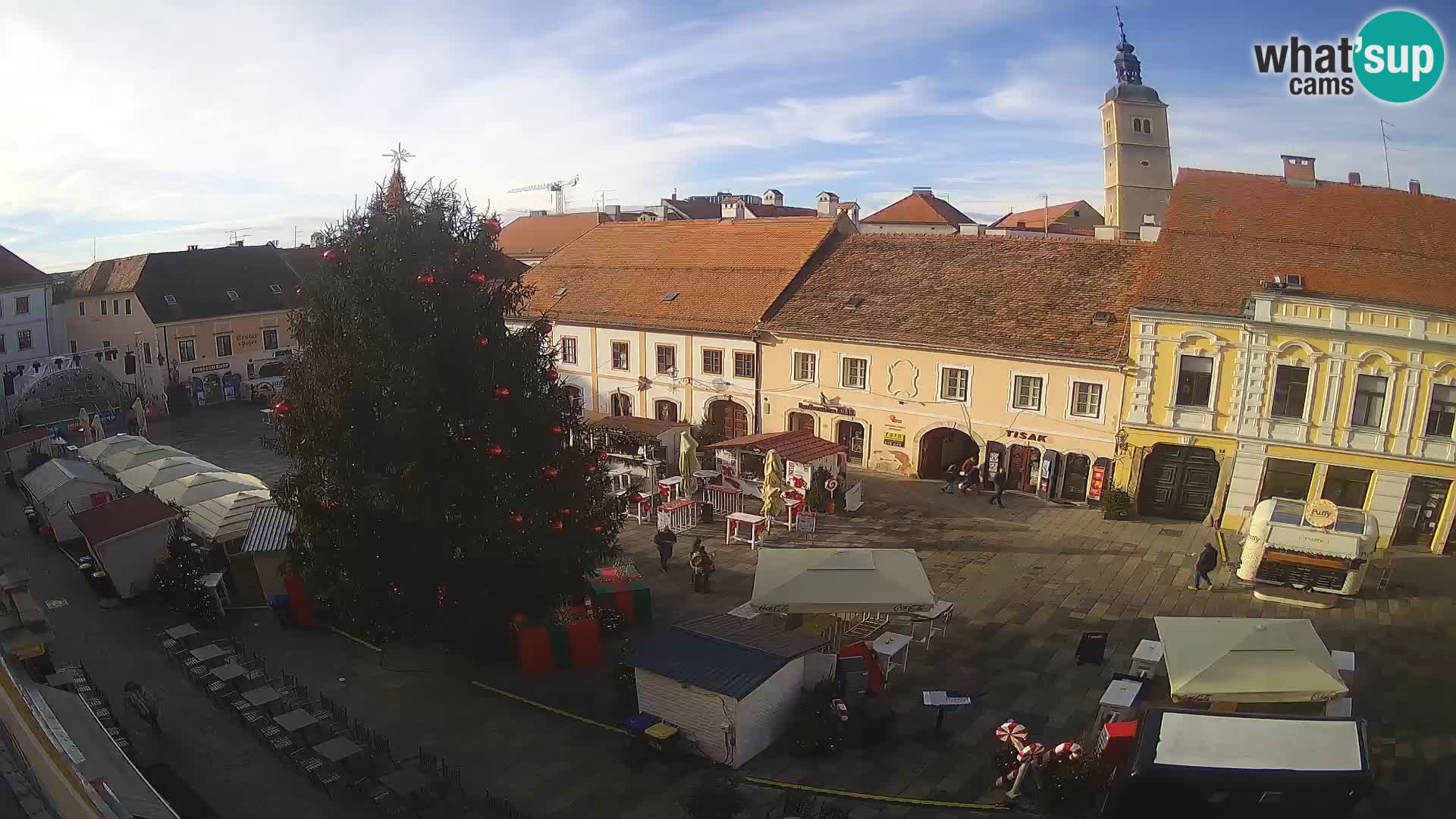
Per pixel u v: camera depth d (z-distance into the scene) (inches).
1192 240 1331.2
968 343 1418.6
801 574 848.3
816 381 1604.3
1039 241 1576.0
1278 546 1018.7
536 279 2096.5
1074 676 847.7
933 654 893.2
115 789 575.8
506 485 796.0
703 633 784.9
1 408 2183.8
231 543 1042.7
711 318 1722.4
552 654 876.0
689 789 674.8
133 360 2418.8
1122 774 590.2
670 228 2117.4
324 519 761.0
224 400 2448.3
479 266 787.4
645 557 1180.5
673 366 1779.0
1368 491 1164.5
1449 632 934.4
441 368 767.7
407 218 761.6
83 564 1113.4
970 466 1419.8
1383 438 1142.3
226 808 657.0
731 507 1352.1
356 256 758.5
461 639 890.1
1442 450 1116.5
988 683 834.2
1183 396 1258.0
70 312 2524.6
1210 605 1009.5
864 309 1585.9
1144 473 1302.9
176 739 754.8
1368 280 1186.0
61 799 479.5
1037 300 1453.0
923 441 1501.0
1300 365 1176.2
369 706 810.8
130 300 2383.1
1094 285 1434.5
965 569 1121.4
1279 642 699.4
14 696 593.0
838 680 762.8
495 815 645.3
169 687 847.7
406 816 640.4
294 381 781.9
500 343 796.6
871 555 883.4
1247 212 1364.4
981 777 685.9
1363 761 573.0
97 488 1279.5
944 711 775.1
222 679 808.9
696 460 1364.4
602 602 957.8
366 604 779.4
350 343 746.2
